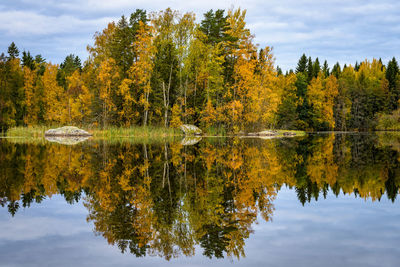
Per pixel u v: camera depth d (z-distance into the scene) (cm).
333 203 823
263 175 1256
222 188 1010
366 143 3256
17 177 1189
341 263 452
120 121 4241
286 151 2273
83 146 2520
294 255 485
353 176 1229
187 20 4319
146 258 488
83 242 559
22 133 4050
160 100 4234
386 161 1703
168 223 666
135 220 686
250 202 837
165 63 4284
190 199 870
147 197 889
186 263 464
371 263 450
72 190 978
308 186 1045
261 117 4875
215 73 4422
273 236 575
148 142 3053
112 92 4119
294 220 678
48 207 793
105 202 841
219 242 555
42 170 1350
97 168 1403
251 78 4453
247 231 607
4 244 546
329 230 605
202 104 4547
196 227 638
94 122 4406
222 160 1703
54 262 470
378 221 662
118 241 564
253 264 453
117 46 4291
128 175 1234
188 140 3416
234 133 4672
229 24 4619
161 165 1497
